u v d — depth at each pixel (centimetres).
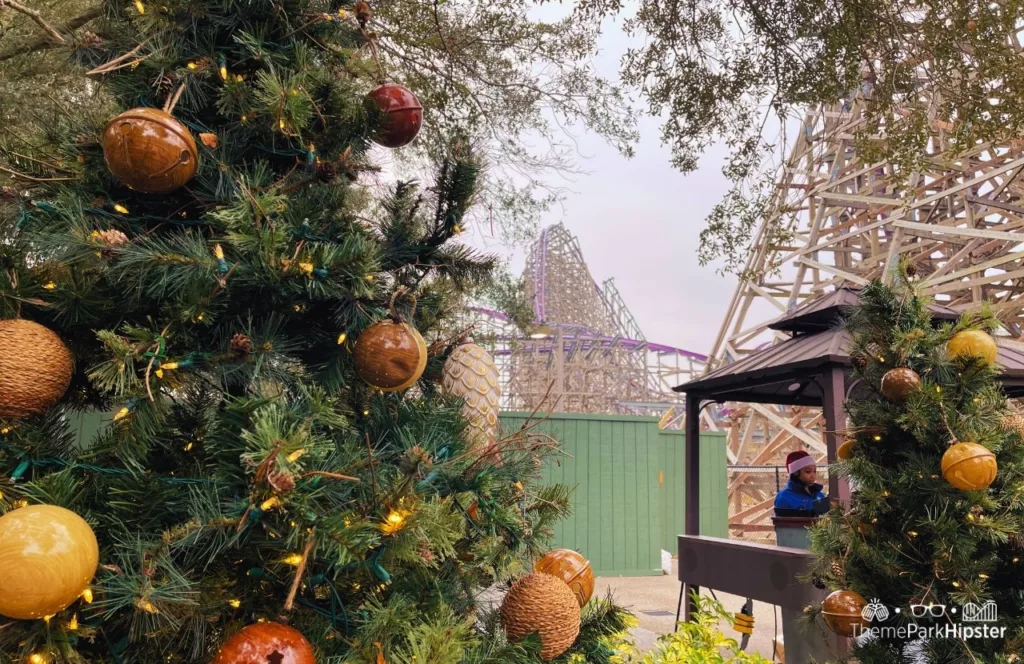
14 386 96
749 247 541
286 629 92
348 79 138
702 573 487
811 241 1991
